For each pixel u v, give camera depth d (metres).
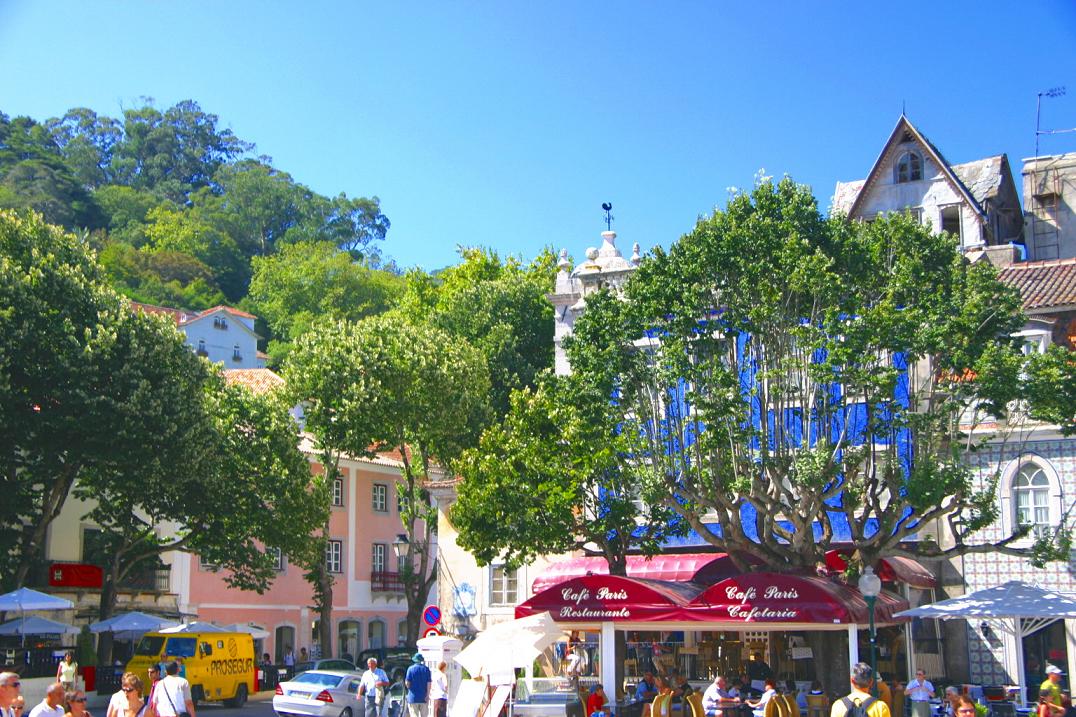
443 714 28.08
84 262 38.56
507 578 41.94
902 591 33.41
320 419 45.31
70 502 44.66
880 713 13.55
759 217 29.45
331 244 120.56
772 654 33.59
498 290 61.94
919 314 27.27
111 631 41.72
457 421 46.12
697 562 36.25
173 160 173.38
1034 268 37.53
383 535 60.97
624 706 27.20
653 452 29.03
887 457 28.03
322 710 31.64
